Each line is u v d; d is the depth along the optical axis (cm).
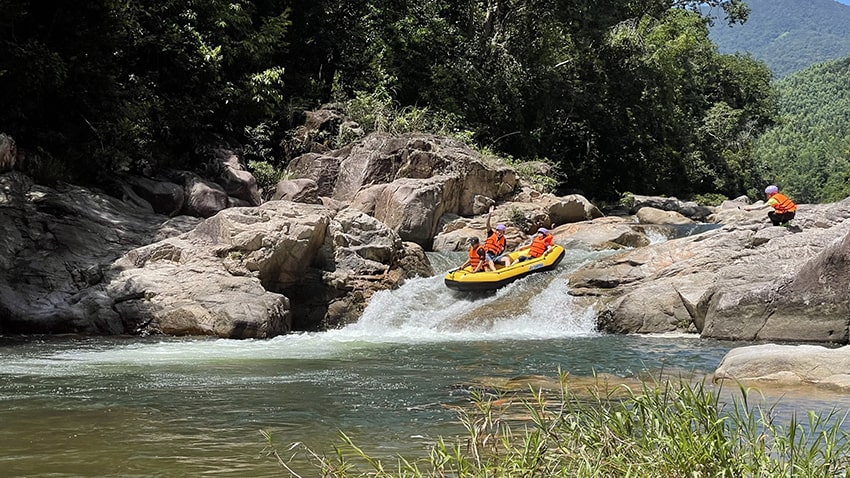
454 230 2386
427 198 2323
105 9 2170
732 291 1510
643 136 4366
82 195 1884
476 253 1914
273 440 694
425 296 1842
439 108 3347
